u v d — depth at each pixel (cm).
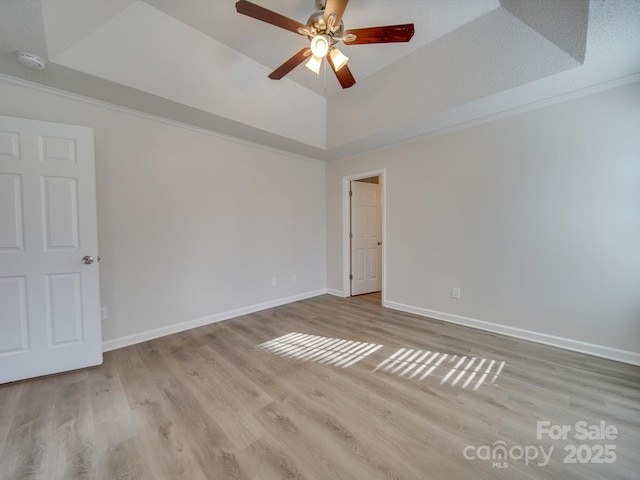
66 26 170
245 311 347
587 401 167
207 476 118
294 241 409
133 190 257
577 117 229
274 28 214
